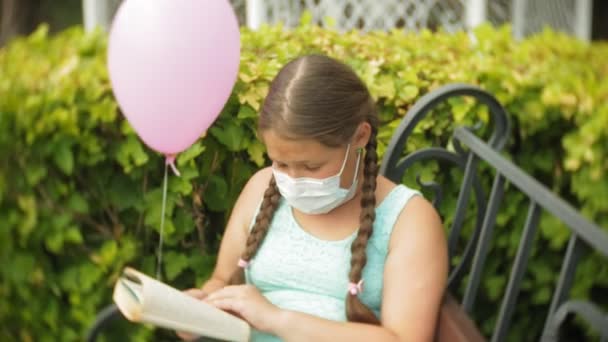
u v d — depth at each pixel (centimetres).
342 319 195
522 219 295
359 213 198
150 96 208
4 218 284
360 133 190
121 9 214
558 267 308
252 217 216
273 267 203
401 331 185
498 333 205
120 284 174
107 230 279
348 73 187
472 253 243
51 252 287
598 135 291
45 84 280
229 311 192
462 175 274
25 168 274
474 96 236
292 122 178
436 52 310
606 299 321
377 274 194
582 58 379
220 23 210
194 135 217
